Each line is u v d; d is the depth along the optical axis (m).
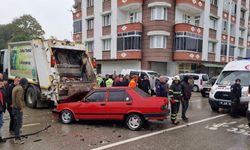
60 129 9.09
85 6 36.53
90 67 13.91
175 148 7.15
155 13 28.77
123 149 7.00
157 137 8.23
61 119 10.03
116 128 9.32
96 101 9.59
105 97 9.53
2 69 15.67
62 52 13.45
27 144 7.34
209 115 12.27
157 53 28.81
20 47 13.90
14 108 7.61
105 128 9.31
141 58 29.86
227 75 13.75
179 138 8.15
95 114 9.52
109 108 9.36
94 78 13.73
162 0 28.53
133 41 29.67
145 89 13.37
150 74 20.81
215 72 37.00
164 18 29.02
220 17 36.16
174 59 29.73
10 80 14.54
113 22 32.16
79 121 10.31
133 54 29.64
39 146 7.17
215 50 35.66
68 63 13.64
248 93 12.02
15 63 14.23
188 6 30.31
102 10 33.75
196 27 31.08
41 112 12.22
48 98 12.46
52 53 12.29
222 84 13.33
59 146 7.19
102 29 33.72
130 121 9.13
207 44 33.56
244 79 13.20
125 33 30.47
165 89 11.12
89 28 36.31
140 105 9.02
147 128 9.40
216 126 9.91
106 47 33.56
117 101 9.34
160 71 30.53
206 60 33.41
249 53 45.09
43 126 9.47
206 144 7.56
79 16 37.78
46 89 12.52
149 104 8.98
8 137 7.91
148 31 29.28
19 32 67.25
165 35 28.92
